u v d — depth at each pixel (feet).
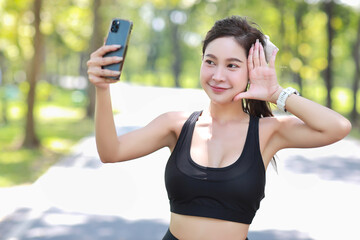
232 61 8.41
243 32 8.46
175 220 8.55
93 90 79.20
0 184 30.58
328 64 88.89
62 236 20.47
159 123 8.86
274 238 20.76
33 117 47.44
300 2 94.68
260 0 91.04
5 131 62.28
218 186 8.18
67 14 67.31
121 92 139.85
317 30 107.55
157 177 32.09
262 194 8.51
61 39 96.89
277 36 100.68
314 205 26.04
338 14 88.99
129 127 58.13
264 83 8.45
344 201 26.96
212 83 8.54
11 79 107.65
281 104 8.44
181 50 222.48
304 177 33.78
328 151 47.06
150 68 266.57
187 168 8.35
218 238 8.27
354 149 48.83
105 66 7.75
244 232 8.43
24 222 22.34
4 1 55.93
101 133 8.30
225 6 85.87
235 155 8.43
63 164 36.99
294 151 46.73
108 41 7.79
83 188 28.84
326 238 20.86
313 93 160.97
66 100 127.24
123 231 21.26
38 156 42.73
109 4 67.87
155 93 135.44
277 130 8.79
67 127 66.54
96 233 20.97
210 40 8.56
